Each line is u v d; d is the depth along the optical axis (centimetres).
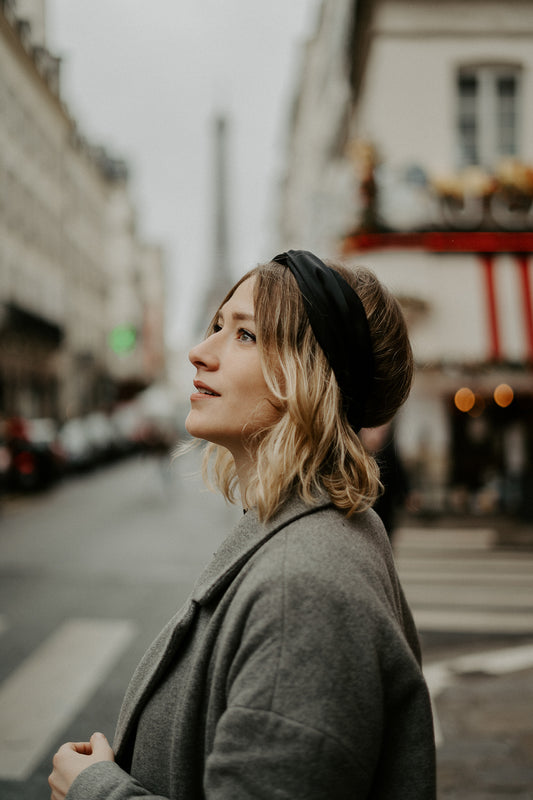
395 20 1339
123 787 107
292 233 4656
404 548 974
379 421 132
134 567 898
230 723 95
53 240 4000
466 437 1317
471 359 1252
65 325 4212
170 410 3381
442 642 579
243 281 127
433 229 1294
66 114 4150
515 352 1270
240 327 122
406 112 1338
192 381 125
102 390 5241
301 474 110
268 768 91
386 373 124
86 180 4878
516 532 1083
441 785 337
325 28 2570
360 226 1302
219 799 92
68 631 620
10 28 3067
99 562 934
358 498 111
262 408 119
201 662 106
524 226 1284
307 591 98
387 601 107
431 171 1312
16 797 345
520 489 1201
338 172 2075
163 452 1766
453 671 505
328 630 96
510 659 530
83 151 4753
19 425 1933
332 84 2302
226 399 120
